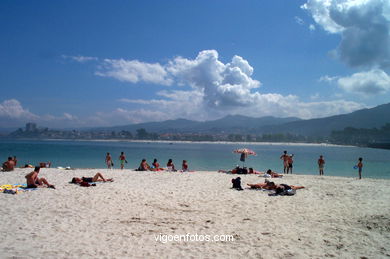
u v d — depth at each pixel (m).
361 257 6.55
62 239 7.32
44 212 9.72
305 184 17.20
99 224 8.66
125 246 7.01
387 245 7.24
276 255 6.63
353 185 16.81
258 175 21.77
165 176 20.42
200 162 48.22
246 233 8.10
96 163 41.56
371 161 56.34
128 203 11.41
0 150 78.69
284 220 9.41
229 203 11.78
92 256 6.36
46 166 27.30
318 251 6.86
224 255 6.61
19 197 11.77
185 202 11.87
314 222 9.17
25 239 7.23
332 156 79.50
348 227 8.66
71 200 11.55
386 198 13.01
